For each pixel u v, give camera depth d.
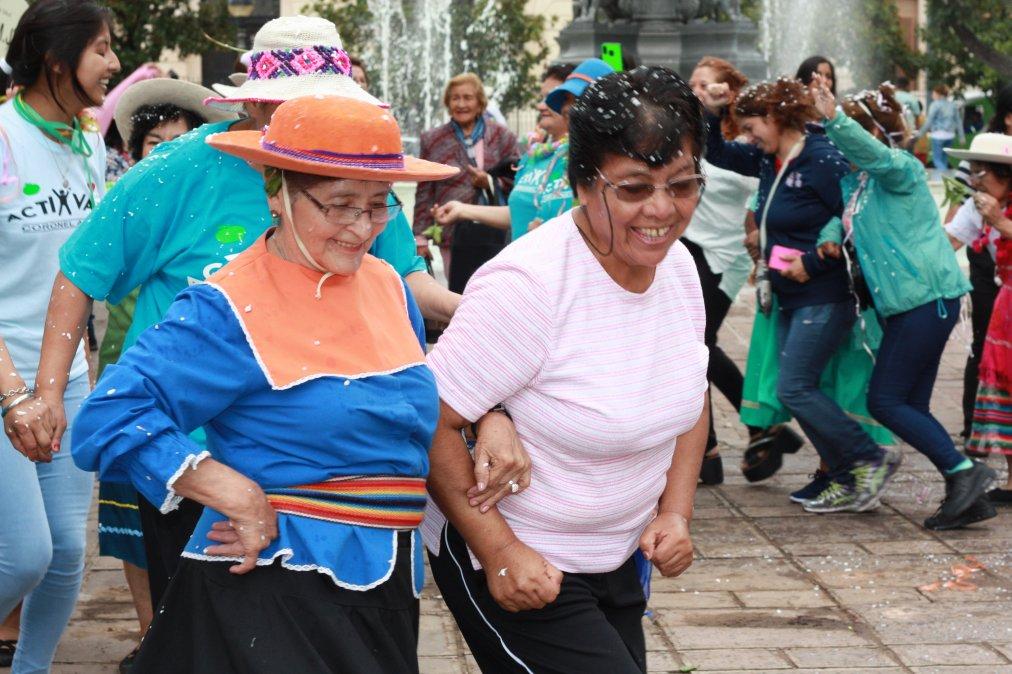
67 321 3.52
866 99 6.39
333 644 2.58
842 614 5.02
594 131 2.69
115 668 4.50
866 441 6.32
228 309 2.60
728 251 6.69
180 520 3.18
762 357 6.71
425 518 3.06
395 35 20.34
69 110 3.99
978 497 6.07
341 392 2.62
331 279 2.69
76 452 2.57
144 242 3.50
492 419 2.83
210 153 3.48
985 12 20.39
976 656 4.59
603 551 2.96
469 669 4.48
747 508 6.50
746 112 6.29
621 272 2.82
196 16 19.33
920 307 6.04
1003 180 6.36
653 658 4.58
